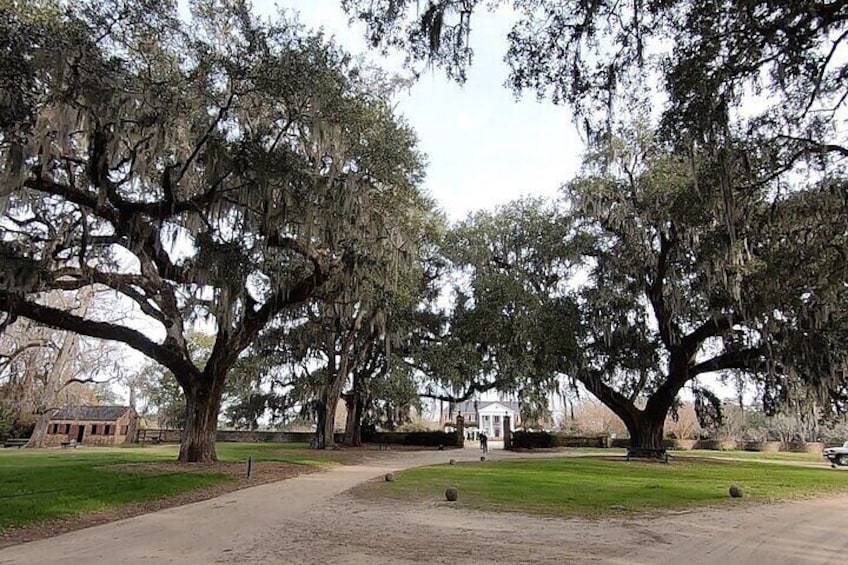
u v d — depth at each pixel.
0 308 14.65
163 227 15.40
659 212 21.69
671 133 8.98
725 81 8.04
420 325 33.34
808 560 7.52
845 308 16.14
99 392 52.62
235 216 15.60
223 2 13.28
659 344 26.34
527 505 11.36
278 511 10.31
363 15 8.54
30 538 7.91
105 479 12.98
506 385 31.39
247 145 13.71
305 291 17.56
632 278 25.09
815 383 19.45
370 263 17.81
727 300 21.80
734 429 56.47
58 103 11.04
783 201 12.23
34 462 17.77
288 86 13.09
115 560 6.68
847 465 28.89
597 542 8.12
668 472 19.97
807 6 6.91
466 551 7.29
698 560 7.25
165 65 12.80
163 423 47.09
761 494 14.67
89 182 14.68
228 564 6.51
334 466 19.92
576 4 8.02
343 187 15.22
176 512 10.15
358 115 14.78
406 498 12.08
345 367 31.45
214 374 17.86
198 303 17.83
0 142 11.36
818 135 9.84
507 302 28.05
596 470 19.88
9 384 33.22
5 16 10.16
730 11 7.36
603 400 27.38
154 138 12.73
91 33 11.29
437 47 8.51
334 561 6.67
